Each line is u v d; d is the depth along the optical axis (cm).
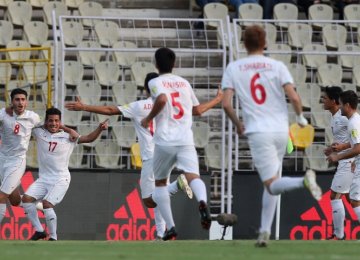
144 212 5353
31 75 6338
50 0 7312
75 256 2794
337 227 4828
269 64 3034
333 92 4650
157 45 6862
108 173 5341
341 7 7400
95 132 4594
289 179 2992
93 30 6844
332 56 6769
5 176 4516
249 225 5444
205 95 6309
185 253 2952
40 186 4572
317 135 6128
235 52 5991
